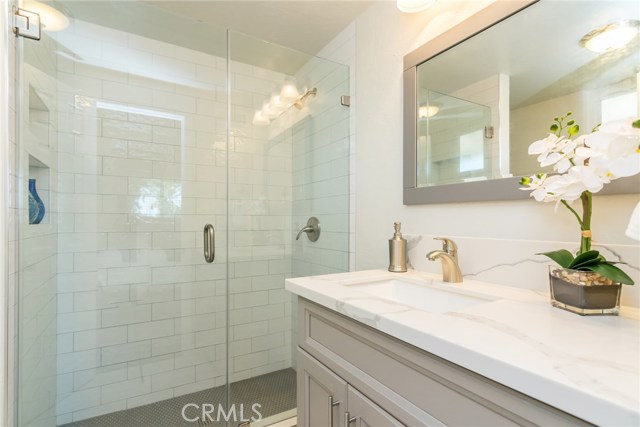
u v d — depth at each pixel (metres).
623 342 0.54
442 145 1.27
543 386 0.42
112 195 1.87
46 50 1.53
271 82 2.20
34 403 1.39
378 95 1.63
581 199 0.78
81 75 1.77
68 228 1.75
